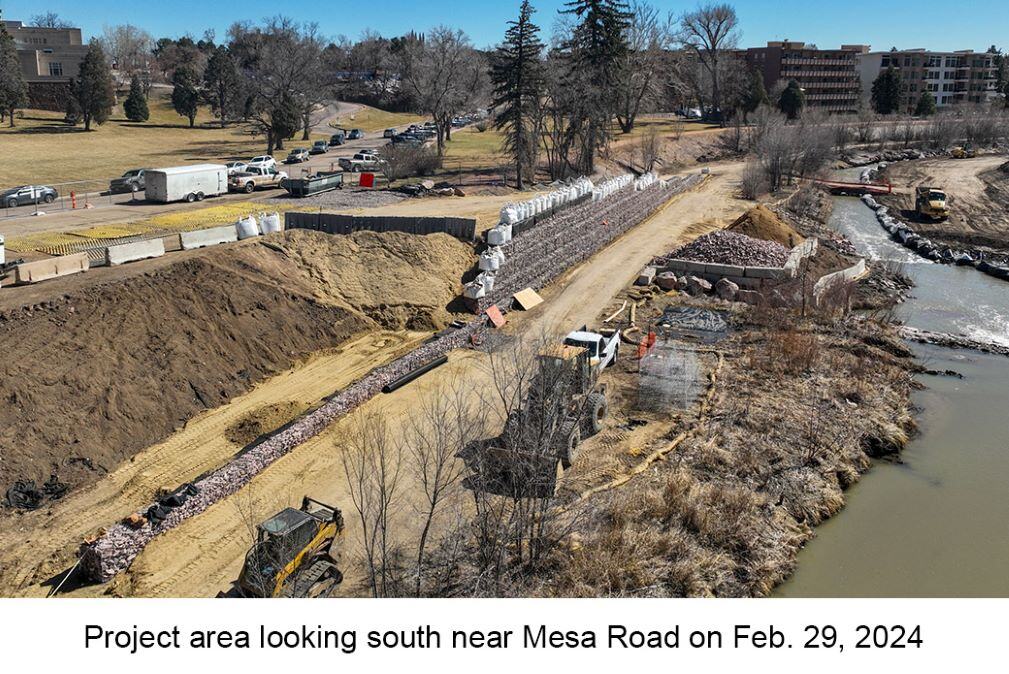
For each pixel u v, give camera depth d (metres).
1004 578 17.22
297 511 15.25
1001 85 155.50
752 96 109.25
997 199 66.62
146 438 20.89
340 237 32.75
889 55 146.38
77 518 17.48
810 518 18.98
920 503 20.16
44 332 21.83
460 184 60.03
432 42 85.44
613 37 66.75
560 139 67.81
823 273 39.12
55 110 95.50
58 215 42.53
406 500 17.97
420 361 26.03
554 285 36.78
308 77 87.69
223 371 24.34
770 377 26.23
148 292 24.97
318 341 27.81
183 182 48.34
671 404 23.70
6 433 18.81
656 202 56.78
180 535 16.75
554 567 15.70
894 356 29.67
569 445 19.11
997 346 31.20
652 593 15.37
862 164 89.00
